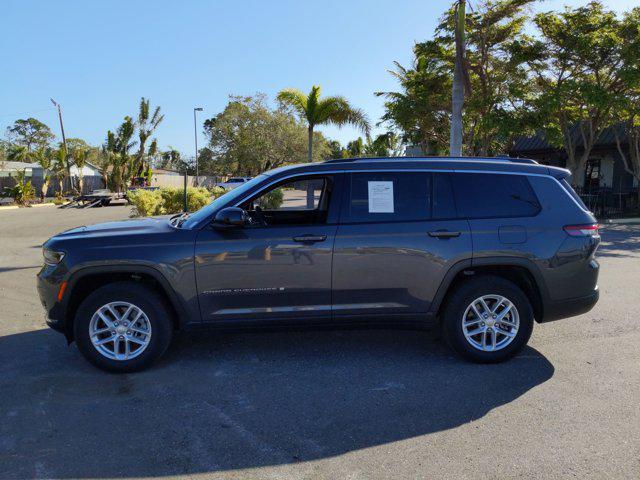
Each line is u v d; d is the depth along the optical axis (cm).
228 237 417
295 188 463
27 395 380
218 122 4234
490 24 1659
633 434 318
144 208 1310
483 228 428
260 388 392
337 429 329
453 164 445
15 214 2389
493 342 434
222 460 293
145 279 432
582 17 1582
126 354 418
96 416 347
